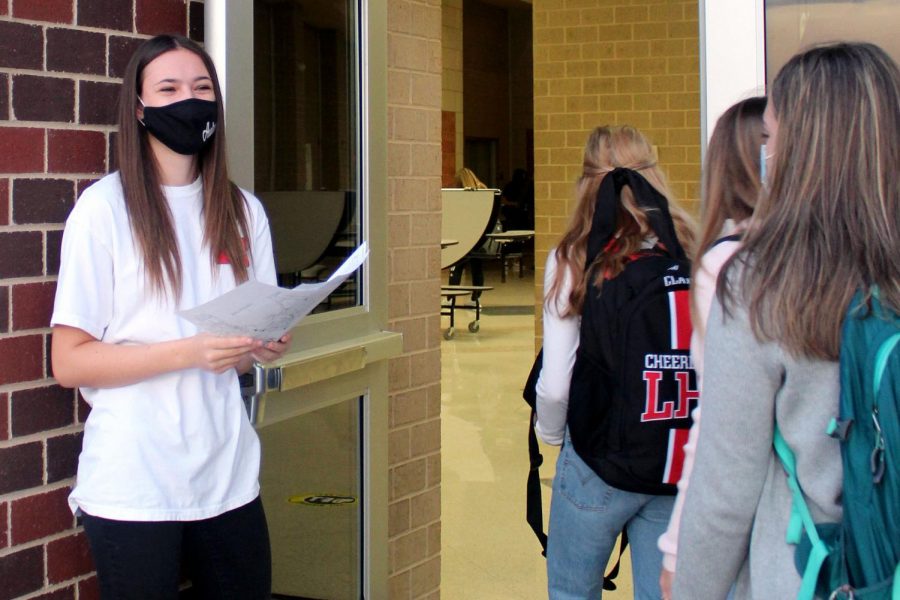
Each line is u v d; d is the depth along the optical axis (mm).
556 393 2293
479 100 21938
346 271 1795
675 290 2154
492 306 13352
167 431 1751
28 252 1947
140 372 1709
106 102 2068
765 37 2520
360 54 2768
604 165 2352
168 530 1750
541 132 7484
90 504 1726
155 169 1812
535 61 7461
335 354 2537
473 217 9344
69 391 2023
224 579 1887
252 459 1904
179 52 1794
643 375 2139
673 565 1638
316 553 2754
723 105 2518
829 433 1246
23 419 1953
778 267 1273
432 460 3227
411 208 3105
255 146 2379
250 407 2279
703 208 1852
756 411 1303
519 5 22250
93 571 2082
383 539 2945
